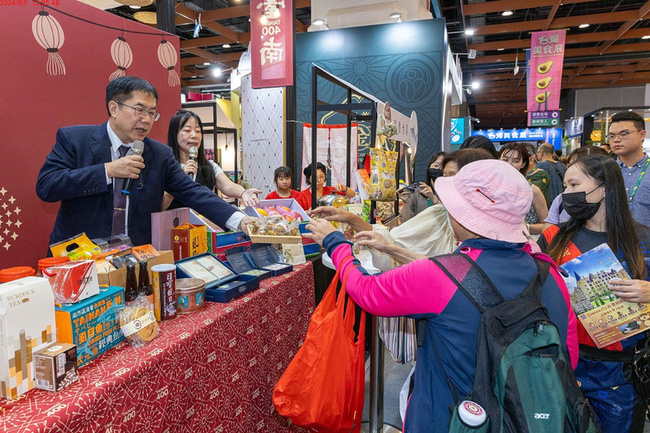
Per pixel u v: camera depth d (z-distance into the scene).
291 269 1.98
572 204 1.50
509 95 23.25
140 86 1.46
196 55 16.17
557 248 1.59
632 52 14.30
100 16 2.54
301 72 7.59
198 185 1.85
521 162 2.81
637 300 1.33
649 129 7.75
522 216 1.06
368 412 2.41
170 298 1.31
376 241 1.45
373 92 7.29
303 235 1.45
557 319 1.02
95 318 1.04
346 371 1.29
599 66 17.11
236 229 1.76
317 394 1.28
